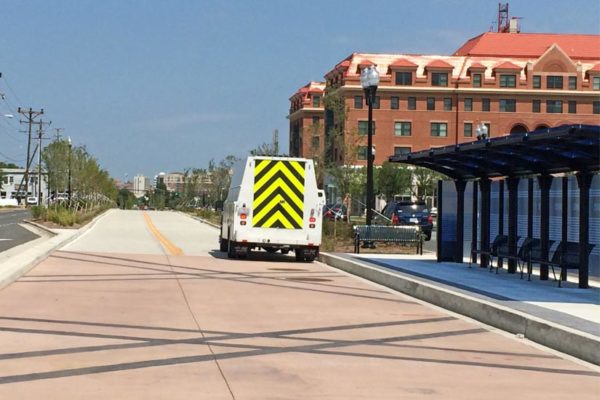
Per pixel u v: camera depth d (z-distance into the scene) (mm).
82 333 10562
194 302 13992
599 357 9406
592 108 92375
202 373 8336
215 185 94688
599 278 17469
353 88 89625
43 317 11883
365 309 13859
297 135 112875
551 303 13133
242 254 24172
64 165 77312
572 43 99000
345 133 51250
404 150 91062
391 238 26438
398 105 91062
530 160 16984
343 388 7855
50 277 17656
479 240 23531
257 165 23516
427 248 31203
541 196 17266
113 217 65625
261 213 23500
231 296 15016
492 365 9289
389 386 8016
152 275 18594
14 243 29484
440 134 91500
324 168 47000
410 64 90688
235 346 9930
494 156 17531
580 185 15758
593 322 10961
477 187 21250
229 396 7387
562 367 9273
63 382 7738
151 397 7246
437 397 7617
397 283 17156
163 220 60188
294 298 15031
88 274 18469
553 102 92250
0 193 179625
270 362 9016
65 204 64562
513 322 11742
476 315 13016
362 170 60656
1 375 8000
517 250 19406
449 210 22672
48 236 34812
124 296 14617
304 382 8070
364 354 9695
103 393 7344
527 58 96312
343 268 21781
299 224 23641
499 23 108938
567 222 17656
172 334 10664
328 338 10758
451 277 17672
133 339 10211
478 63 92375
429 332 11578
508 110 91938
